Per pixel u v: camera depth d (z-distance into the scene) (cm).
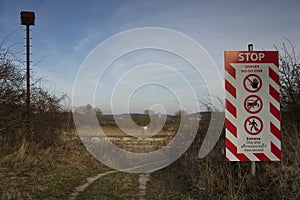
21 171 1157
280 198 668
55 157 1492
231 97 759
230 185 763
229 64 761
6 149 1378
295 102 995
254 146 751
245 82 757
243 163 847
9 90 1398
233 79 760
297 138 866
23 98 1510
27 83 1542
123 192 978
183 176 1116
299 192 660
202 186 875
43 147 1566
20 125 1509
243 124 754
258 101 755
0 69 1375
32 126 1567
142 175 1341
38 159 1360
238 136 754
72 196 923
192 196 876
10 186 941
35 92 1603
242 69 759
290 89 1003
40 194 892
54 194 919
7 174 1093
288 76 1010
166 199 877
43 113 1631
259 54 758
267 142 750
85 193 959
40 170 1231
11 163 1216
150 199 888
